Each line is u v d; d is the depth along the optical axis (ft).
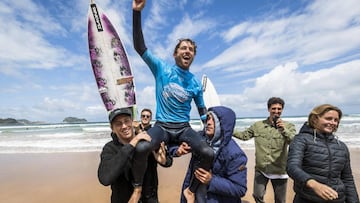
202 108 10.17
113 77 12.62
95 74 12.64
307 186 7.74
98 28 13.08
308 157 8.42
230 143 8.52
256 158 13.30
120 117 7.55
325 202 8.18
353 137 46.93
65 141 50.16
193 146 8.42
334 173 8.22
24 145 44.55
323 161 8.23
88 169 25.38
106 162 7.21
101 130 80.89
